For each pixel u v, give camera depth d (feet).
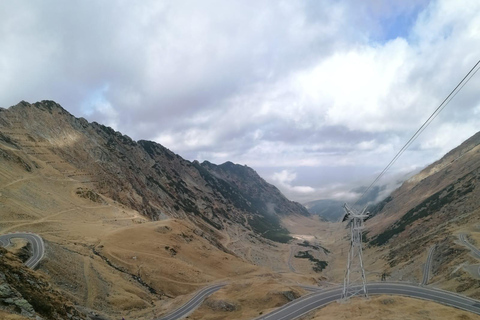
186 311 261.85
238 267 444.96
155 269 333.42
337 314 203.41
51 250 239.50
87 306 203.92
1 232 266.36
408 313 186.19
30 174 429.79
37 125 567.18
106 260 309.22
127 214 483.10
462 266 289.53
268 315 233.35
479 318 179.63
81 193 465.06
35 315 93.86
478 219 431.84
